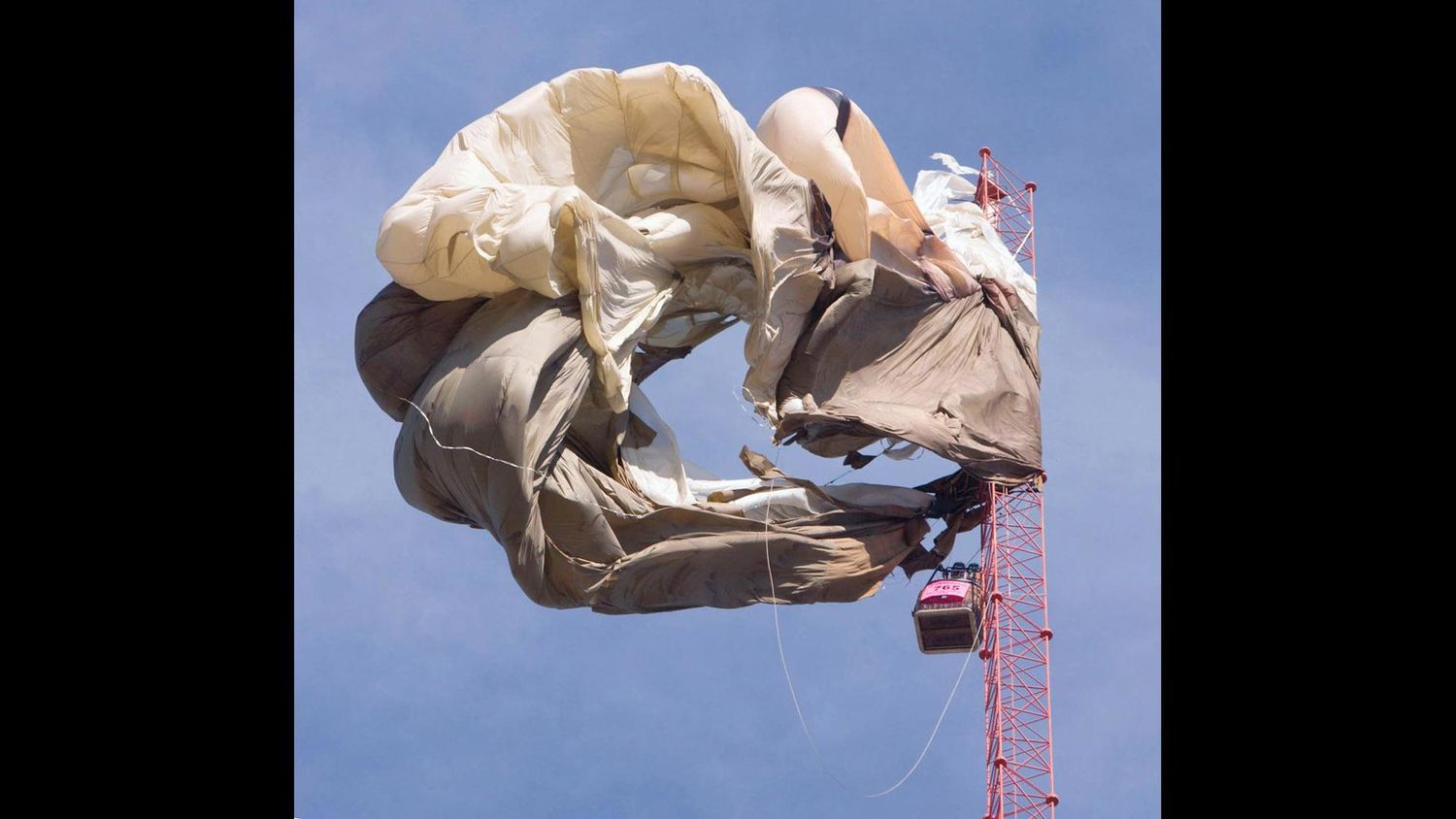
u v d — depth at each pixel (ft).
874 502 176.24
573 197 151.23
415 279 152.87
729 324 180.75
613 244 159.74
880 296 179.01
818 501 173.78
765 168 167.73
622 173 167.63
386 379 155.84
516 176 161.27
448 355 152.97
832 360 175.94
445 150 159.74
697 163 168.55
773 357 171.53
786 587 170.60
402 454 154.51
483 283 152.97
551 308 152.66
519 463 148.46
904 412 176.65
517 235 148.46
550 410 151.53
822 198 172.86
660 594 166.71
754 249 166.30
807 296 171.53
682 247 168.55
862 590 173.47
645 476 172.14
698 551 166.09
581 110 164.04
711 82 164.14
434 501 156.15
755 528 169.17
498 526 151.43
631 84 163.53
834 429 174.40
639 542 165.37
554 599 162.30
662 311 167.12
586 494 160.56
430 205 152.05
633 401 176.76
